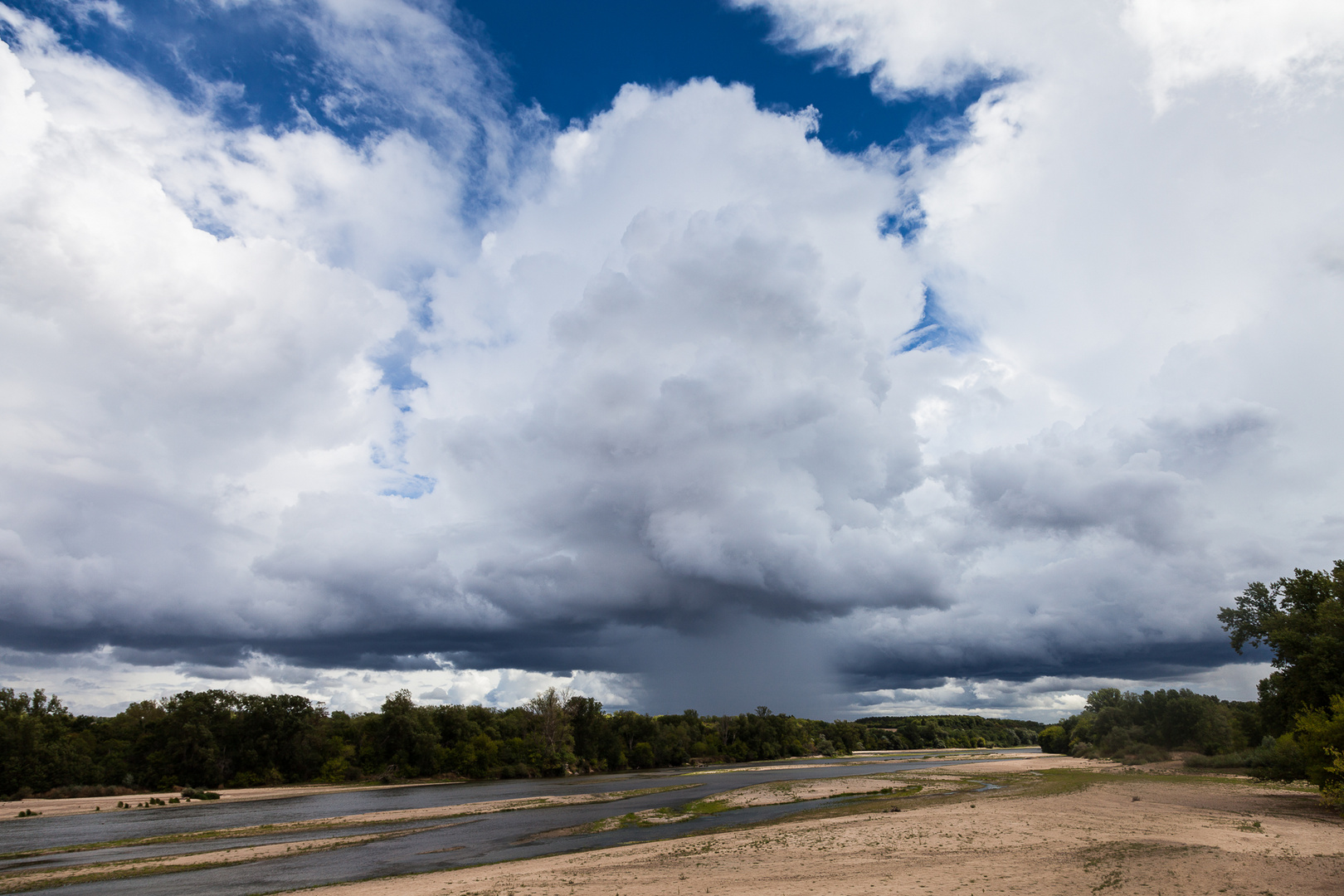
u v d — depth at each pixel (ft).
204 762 443.32
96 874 151.33
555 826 211.00
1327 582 197.26
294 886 131.44
